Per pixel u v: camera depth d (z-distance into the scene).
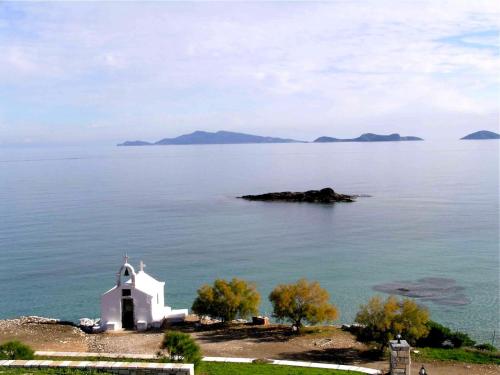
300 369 45.12
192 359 43.09
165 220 163.88
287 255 114.25
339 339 57.78
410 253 113.31
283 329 61.97
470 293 83.94
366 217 160.88
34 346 55.41
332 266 103.88
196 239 133.62
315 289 61.53
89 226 154.62
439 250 115.31
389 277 94.69
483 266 100.94
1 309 80.88
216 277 97.69
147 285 65.12
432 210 171.38
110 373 34.88
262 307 78.81
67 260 112.69
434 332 56.19
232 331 61.31
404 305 55.47
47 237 138.12
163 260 111.69
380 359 51.41
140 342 56.97
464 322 70.38
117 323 62.84
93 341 57.56
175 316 66.56
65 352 48.09
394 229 140.75
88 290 90.62
